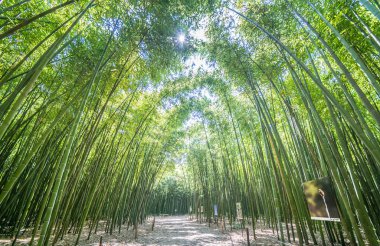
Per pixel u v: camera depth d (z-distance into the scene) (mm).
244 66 5562
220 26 5297
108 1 4258
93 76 3879
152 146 10047
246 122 8008
